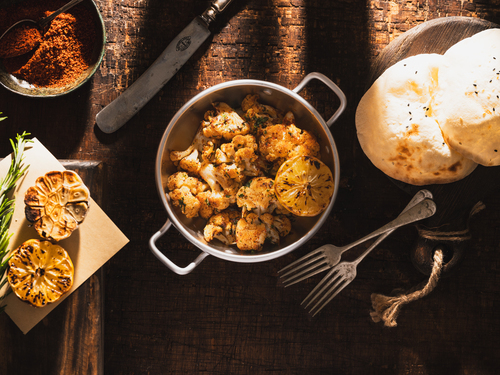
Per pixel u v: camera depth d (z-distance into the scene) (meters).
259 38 0.65
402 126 0.58
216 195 0.60
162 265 0.66
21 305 0.60
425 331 0.66
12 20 0.60
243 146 0.59
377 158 0.60
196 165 0.61
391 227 0.61
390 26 0.65
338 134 0.65
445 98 0.58
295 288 0.66
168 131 0.57
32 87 0.62
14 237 0.60
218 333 0.66
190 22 0.65
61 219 0.58
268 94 0.60
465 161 0.59
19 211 0.60
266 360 0.66
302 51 0.65
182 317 0.66
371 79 0.62
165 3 0.65
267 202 0.59
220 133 0.60
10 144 0.65
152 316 0.66
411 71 0.59
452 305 0.66
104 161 0.65
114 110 0.64
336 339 0.66
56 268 0.59
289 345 0.66
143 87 0.64
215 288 0.66
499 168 0.61
